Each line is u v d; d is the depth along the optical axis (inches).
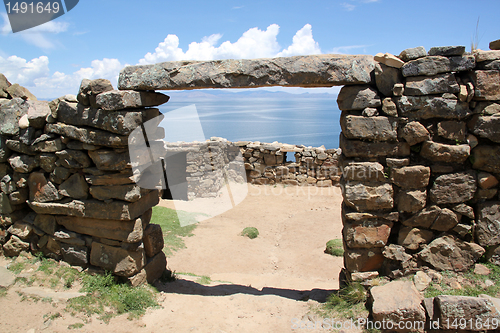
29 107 195.0
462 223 165.9
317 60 156.0
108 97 161.0
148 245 204.4
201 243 316.2
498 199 162.7
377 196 164.7
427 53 155.1
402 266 169.0
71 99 176.9
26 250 209.9
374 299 151.9
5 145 200.2
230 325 168.2
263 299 195.9
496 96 151.9
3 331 147.8
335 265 265.1
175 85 165.3
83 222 193.3
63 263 199.3
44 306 164.6
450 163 162.2
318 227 365.4
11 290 176.2
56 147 184.9
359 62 156.5
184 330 162.2
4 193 207.9
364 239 170.1
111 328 159.5
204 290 208.5
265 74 159.6
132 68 168.1
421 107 156.2
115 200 180.2
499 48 156.5
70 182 187.9
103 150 173.3
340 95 164.9
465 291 155.2
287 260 286.7
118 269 186.1
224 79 163.2
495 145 157.8
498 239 162.9
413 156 165.8
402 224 169.3
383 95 163.0
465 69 151.6
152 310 177.8
